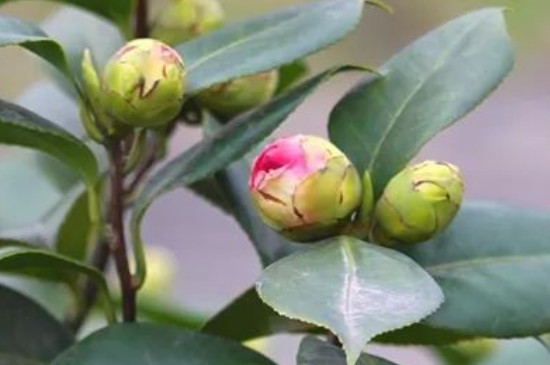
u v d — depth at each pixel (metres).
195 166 0.72
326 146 0.69
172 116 0.71
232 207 0.74
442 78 0.73
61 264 0.72
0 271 0.74
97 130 0.72
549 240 0.72
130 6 0.79
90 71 0.71
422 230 0.70
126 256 0.73
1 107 0.71
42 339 0.75
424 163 0.70
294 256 0.67
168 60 0.70
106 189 0.81
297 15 0.73
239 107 0.76
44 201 0.91
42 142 0.73
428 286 0.65
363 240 0.70
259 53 0.72
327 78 0.71
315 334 0.74
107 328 0.70
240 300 0.73
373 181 0.72
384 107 0.73
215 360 0.69
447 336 0.73
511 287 0.71
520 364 0.87
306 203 0.69
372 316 0.63
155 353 0.69
